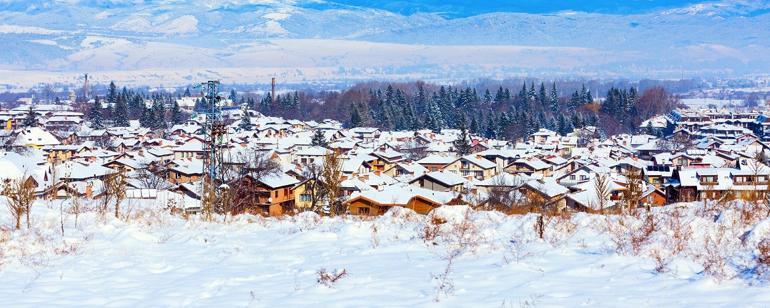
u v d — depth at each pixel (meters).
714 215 20.73
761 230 15.81
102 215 27.72
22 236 22.14
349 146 143.00
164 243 21.77
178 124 188.50
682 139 157.38
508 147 149.25
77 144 147.50
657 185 81.81
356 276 15.37
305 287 14.65
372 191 57.75
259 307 13.33
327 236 21.17
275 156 106.06
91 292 15.29
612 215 21.95
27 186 32.31
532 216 21.52
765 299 11.74
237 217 29.72
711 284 12.98
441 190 78.69
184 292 14.91
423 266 16.14
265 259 18.41
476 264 16.05
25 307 14.00
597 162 110.94
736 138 163.00
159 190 59.91
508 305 12.42
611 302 12.23
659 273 14.08
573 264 15.44
